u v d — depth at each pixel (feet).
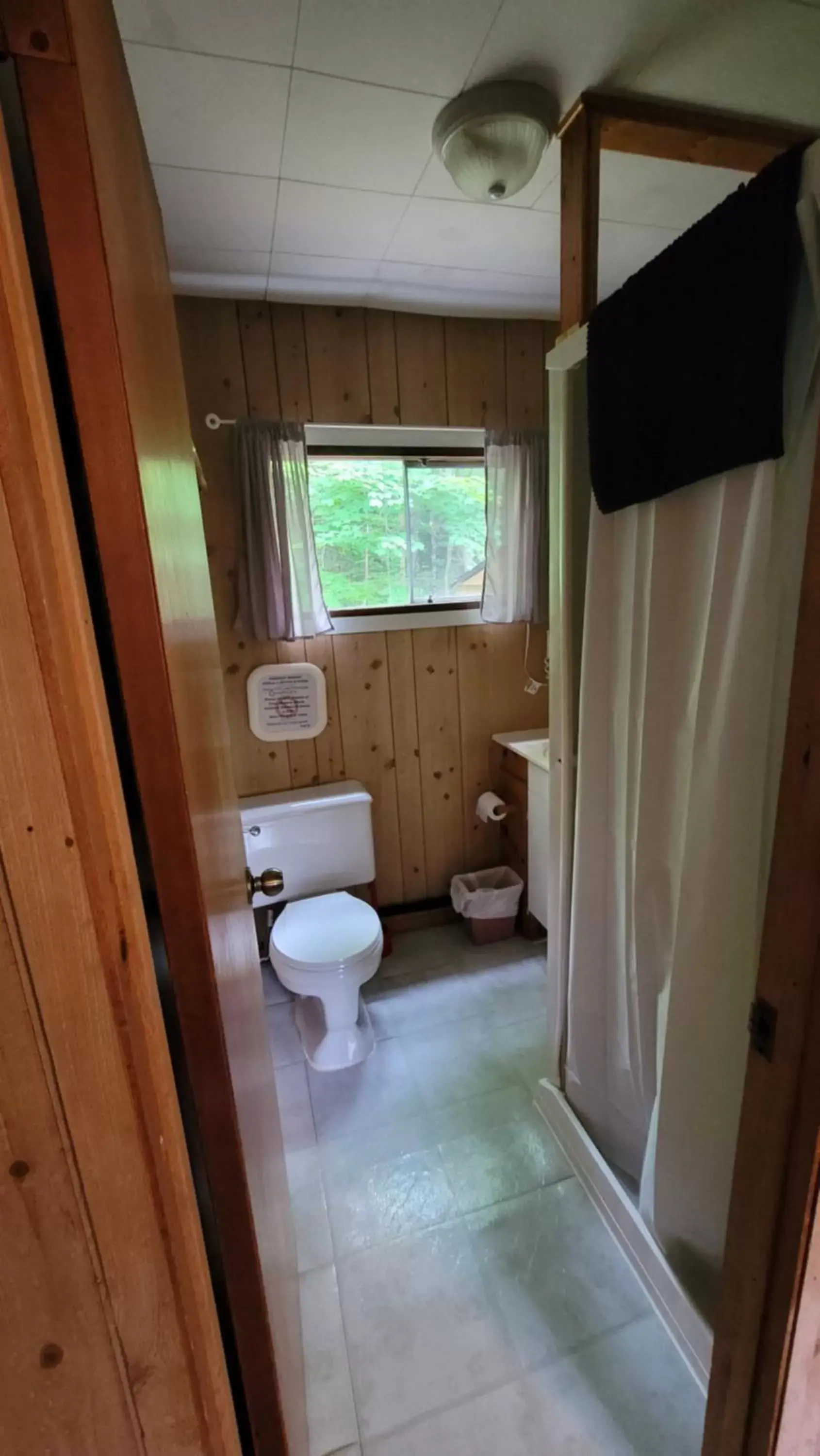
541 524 7.79
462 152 4.20
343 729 7.93
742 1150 2.47
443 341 7.29
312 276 6.23
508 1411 3.61
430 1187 4.98
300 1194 4.96
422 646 8.04
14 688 1.25
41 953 1.37
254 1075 2.85
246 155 4.45
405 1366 3.84
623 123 4.23
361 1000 7.30
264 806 7.33
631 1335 3.94
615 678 4.09
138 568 1.54
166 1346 1.68
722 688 3.08
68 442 1.47
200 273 6.10
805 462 2.64
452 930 8.73
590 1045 4.86
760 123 4.43
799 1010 2.14
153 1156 1.55
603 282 6.98
